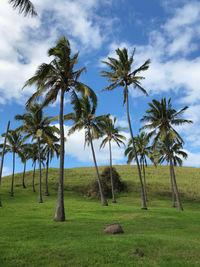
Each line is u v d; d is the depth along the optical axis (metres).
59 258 7.88
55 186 51.56
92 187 45.44
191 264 7.62
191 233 13.67
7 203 32.34
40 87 19.27
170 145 35.53
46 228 13.30
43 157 48.31
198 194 44.44
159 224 16.25
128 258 7.98
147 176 59.44
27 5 7.83
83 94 19.53
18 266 7.18
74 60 18.30
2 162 32.94
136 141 41.22
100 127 34.91
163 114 31.03
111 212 22.72
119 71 28.45
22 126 34.09
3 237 10.95
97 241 10.03
